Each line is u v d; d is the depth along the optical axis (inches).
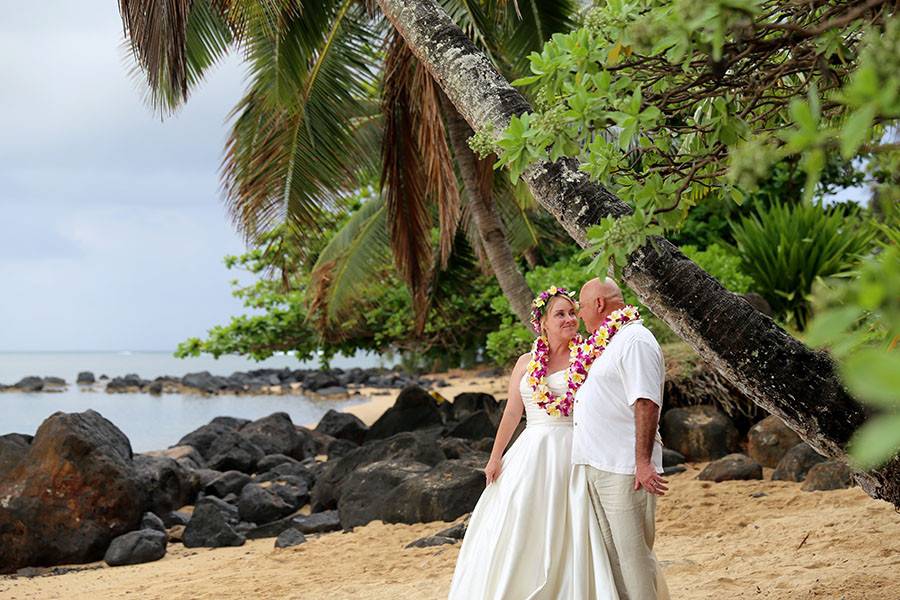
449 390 1295.5
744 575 232.4
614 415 184.5
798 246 603.5
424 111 502.9
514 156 134.3
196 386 1860.2
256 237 544.7
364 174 721.6
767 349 161.5
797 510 323.6
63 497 419.8
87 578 378.3
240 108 534.6
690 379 499.8
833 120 126.0
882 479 154.3
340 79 538.9
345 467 483.2
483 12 527.5
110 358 5698.8
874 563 223.5
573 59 125.6
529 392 198.8
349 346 932.0
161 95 465.4
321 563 335.9
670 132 138.1
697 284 165.9
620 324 191.0
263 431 701.3
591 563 185.6
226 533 437.1
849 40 116.1
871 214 78.6
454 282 805.2
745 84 124.3
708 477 404.5
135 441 997.8
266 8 427.5
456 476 399.5
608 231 125.6
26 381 1957.4
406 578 293.1
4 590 358.9
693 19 90.2
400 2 202.8
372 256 718.5
